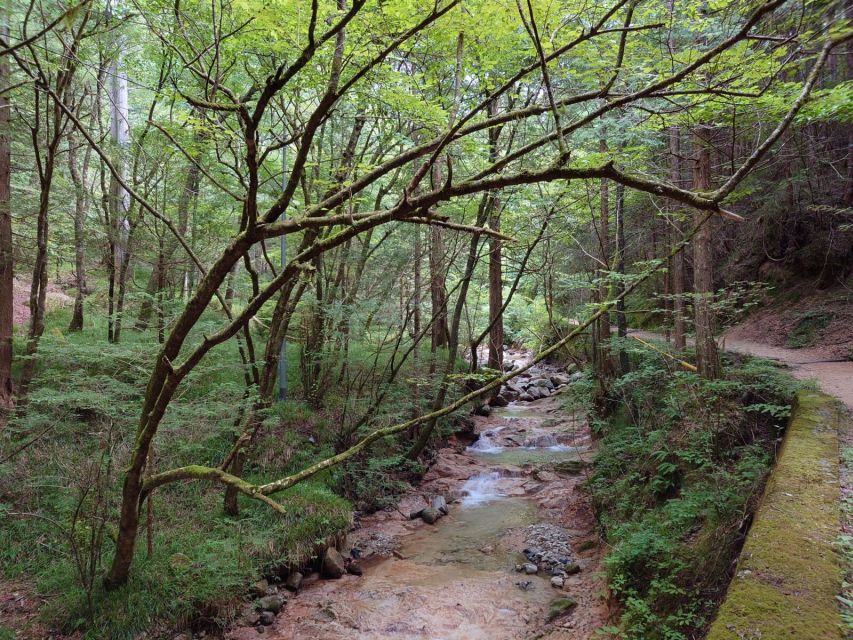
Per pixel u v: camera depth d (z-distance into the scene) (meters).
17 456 6.05
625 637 4.06
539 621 5.15
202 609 5.05
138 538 5.63
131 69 8.17
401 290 9.78
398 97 5.77
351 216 2.74
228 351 8.56
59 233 9.63
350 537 7.11
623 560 4.89
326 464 3.45
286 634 5.07
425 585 5.94
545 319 18.05
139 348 5.33
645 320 16.17
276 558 5.94
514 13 4.42
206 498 6.58
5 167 7.10
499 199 8.38
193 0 5.46
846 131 9.88
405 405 8.82
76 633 4.53
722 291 6.81
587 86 7.18
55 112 6.01
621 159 6.11
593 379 9.43
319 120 2.63
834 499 3.45
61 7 4.95
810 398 5.73
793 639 2.25
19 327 9.91
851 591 2.57
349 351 9.25
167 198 8.97
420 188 9.45
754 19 2.38
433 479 9.12
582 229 11.78
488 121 3.26
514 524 7.44
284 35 4.70
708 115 4.91
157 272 8.84
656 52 5.24
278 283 3.12
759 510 3.41
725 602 2.55
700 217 6.68
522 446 10.62
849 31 2.08
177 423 5.21
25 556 5.28
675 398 6.76
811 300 11.52
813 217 11.66
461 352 14.30
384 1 4.38
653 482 5.99
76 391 4.93
